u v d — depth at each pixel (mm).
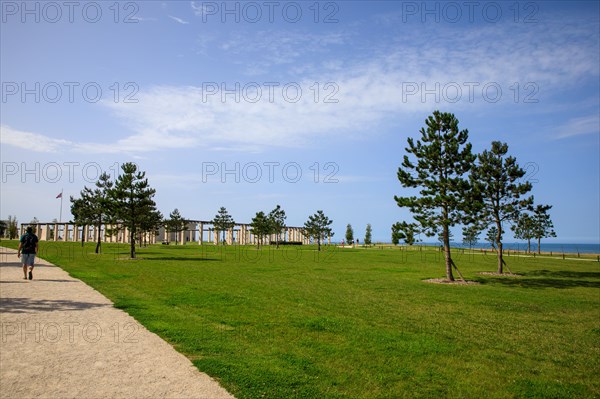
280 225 81750
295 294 16609
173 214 65312
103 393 5520
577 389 6844
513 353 8891
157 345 7969
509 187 30656
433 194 25391
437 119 25812
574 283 24844
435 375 7223
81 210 42719
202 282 19406
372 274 27453
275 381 6398
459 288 21047
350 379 6758
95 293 14250
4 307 11141
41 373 6199
